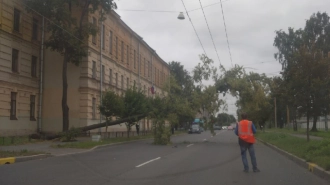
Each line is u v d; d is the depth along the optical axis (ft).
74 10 124.36
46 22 117.80
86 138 117.91
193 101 113.50
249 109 124.88
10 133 107.65
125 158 61.57
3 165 51.31
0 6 102.78
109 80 148.46
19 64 112.88
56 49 116.88
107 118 112.88
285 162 56.08
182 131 250.57
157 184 35.70
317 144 58.44
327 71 67.72
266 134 130.31
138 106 116.06
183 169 46.91
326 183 36.58
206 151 77.10
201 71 115.03
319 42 154.92
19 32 111.86
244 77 117.60
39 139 107.14
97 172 43.93
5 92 105.60
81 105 124.88
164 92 115.14
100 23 135.44
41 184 35.35
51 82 126.11
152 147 91.25
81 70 125.39
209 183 36.35
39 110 123.85
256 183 36.45
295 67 68.59
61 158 61.82
